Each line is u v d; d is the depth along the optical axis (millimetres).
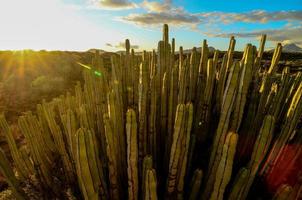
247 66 2252
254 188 2688
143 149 2680
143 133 2633
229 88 2195
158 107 3014
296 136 2920
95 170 2174
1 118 3779
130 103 3191
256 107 2857
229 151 1902
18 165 3857
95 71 3584
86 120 3012
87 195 2180
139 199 2650
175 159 2223
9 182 3285
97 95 3240
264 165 2664
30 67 19641
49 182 3715
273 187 2592
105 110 3273
